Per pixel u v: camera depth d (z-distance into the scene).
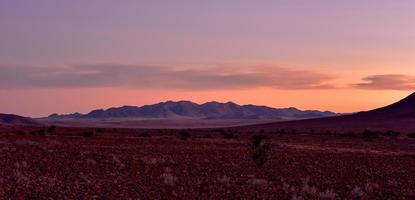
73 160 32.50
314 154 46.41
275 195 21.41
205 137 81.50
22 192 19.09
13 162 29.53
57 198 18.42
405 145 70.38
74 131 92.00
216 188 22.44
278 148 53.38
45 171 26.25
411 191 24.52
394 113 185.25
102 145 49.84
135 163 31.56
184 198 19.81
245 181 25.28
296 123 196.25
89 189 20.52
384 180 28.80
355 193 22.64
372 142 76.88
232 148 51.19
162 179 24.83
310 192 22.17
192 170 29.28
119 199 18.80
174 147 49.75
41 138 61.34
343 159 41.88
